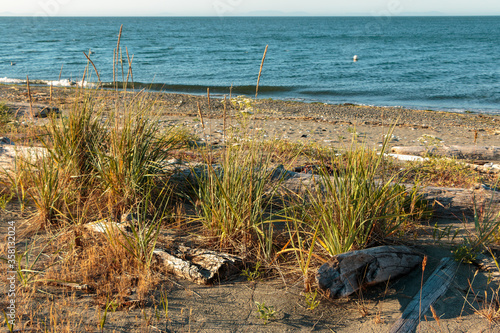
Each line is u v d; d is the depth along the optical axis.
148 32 98.25
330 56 44.38
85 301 2.80
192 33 95.38
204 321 2.70
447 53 49.50
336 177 3.57
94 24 167.75
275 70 32.78
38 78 26.12
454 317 2.76
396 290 3.16
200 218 3.88
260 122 12.17
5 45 53.69
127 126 4.27
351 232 3.27
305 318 2.80
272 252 3.64
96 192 4.24
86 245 3.49
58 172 4.09
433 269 3.36
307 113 15.41
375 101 20.92
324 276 2.97
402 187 4.39
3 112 9.70
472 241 3.72
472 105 20.17
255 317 2.79
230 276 3.29
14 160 4.81
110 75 27.61
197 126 10.83
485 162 7.54
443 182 6.04
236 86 24.77
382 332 2.63
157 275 3.17
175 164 5.01
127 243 3.41
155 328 2.57
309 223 3.90
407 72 31.97
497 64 38.09
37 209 4.05
